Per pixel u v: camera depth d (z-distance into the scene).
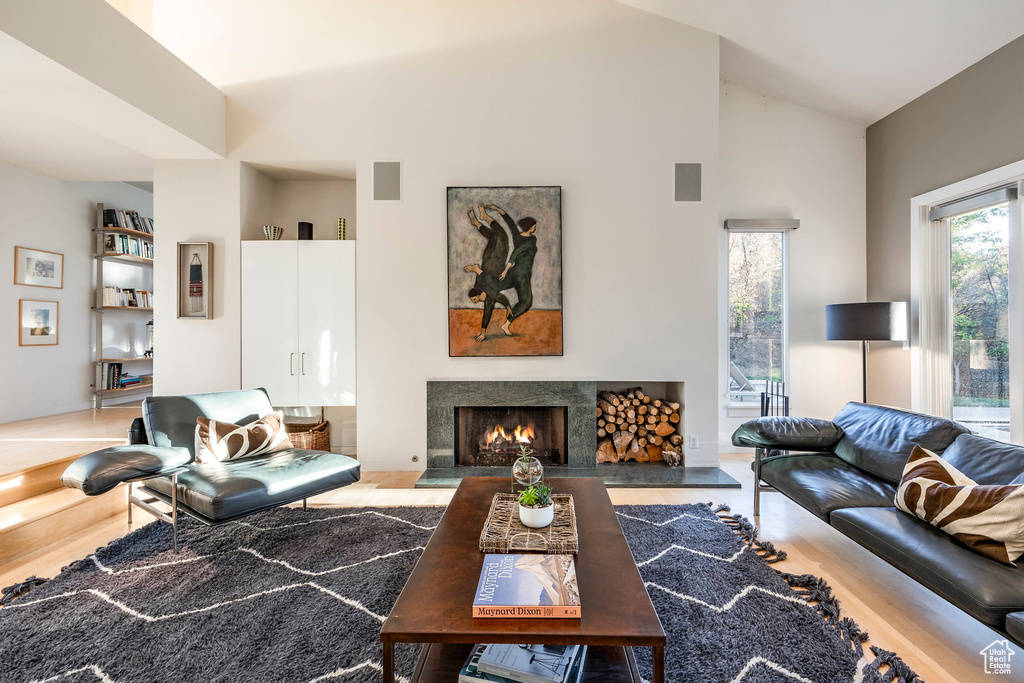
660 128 3.89
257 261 3.94
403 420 3.95
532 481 2.07
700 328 3.92
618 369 3.93
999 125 3.06
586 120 3.90
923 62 3.34
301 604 1.97
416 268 3.92
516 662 1.24
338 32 3.91
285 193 4.46
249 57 3.90
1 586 2.15
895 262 3.98
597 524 1.87
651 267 3.92
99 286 5.59
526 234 3.88
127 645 1.70
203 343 3.94
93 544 2.59
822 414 4.39
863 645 1.71
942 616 1.90
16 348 4.73
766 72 4.09
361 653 1.66
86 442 3.63
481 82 3.91
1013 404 3.06
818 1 3.15
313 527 2.77
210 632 1.78
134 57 2.98
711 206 3.90
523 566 1.49
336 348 3.95
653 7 3.80
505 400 3.90
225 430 2.88
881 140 4.16
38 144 3.92
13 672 1.57
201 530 2.73
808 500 2.29
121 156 4.17
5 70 2.55
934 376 3.68
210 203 3.92
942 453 2.24
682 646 1.67
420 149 3.92
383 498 3.32
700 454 3.94
